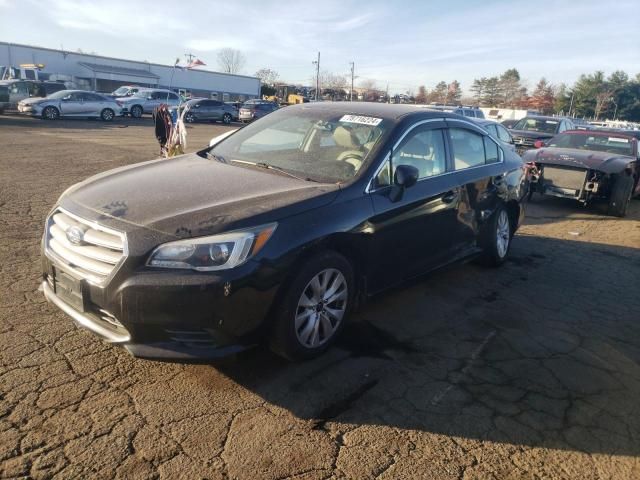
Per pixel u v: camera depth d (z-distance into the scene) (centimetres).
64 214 322
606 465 267
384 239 378
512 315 448
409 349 373
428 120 445
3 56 4122
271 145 436
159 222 289
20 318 370
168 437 262
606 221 884
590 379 350
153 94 3078
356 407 300
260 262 292
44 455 243
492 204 526
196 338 289
